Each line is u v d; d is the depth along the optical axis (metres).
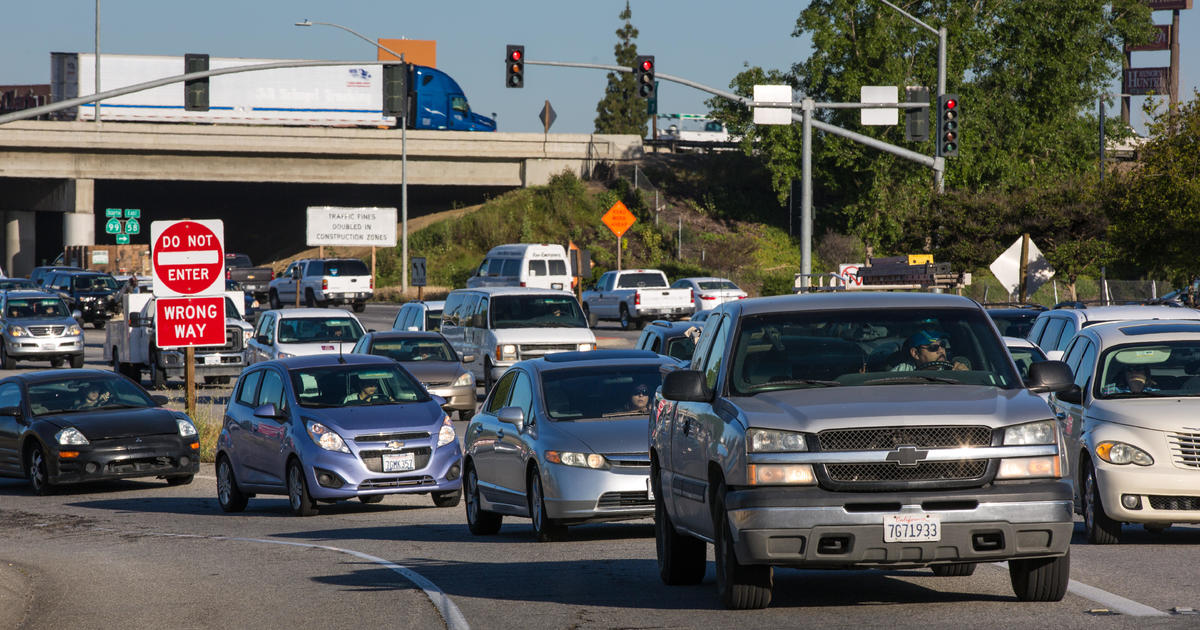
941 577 35.72
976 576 35.72
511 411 48.75
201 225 82.06
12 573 42.91
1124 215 134.62
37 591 40.00
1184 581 34.53
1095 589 33.19
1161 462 41.88
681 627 29.47
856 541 28.28
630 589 35.50
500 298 108.19
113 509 64.00
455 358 96.81
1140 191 130.88
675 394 31.75
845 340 32.00
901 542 28.25
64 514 62.09
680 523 34.72
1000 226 161.00
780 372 31.38
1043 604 31.12
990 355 31.67
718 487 31.23
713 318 35.16
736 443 29.39
